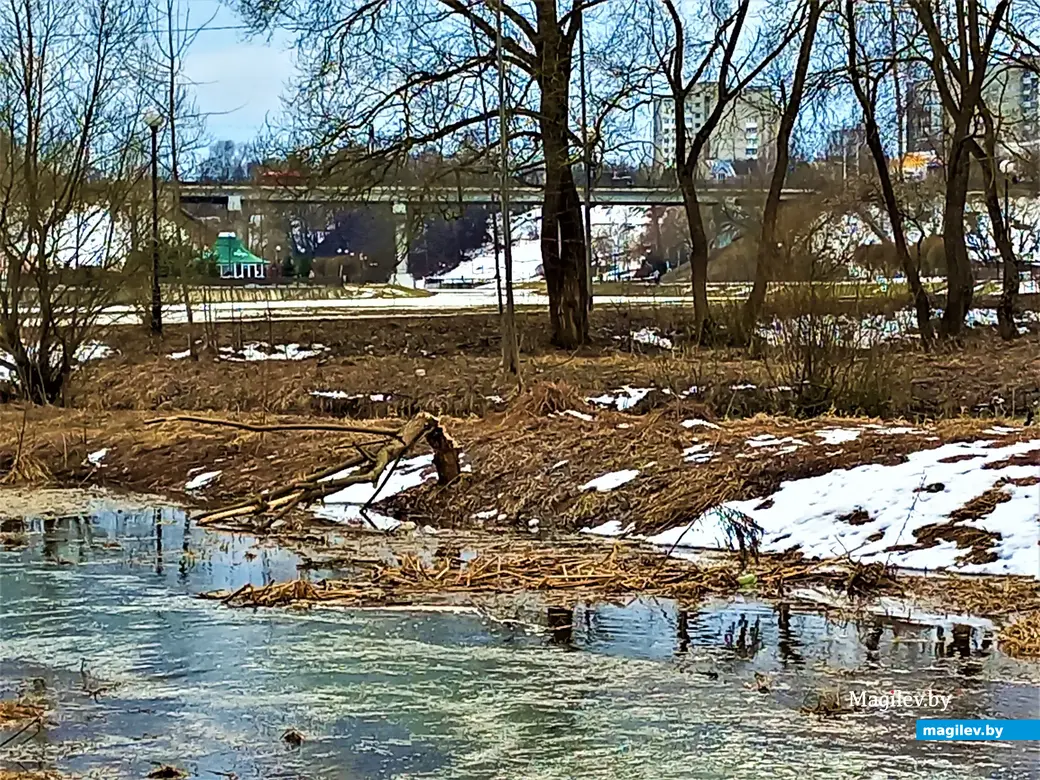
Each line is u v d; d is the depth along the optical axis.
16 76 21.41
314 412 20.05
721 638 9.19
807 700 7.73
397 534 13.46
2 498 15.98
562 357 25.72
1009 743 6.97
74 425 19.56
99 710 7.62
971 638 9.10
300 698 7.82
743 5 28.95
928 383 19.67
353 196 26.86
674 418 16.39
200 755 6.86
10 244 21.55
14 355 21.98
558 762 6.73
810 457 13.47
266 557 12.26
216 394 21.45
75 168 21.84
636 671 8.38
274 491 13.46
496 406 19.47
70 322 22.77
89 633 9.40
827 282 16.77
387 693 7.91
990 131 29.44
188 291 30.30
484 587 10.82
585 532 13.44
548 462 14.89
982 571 10.83
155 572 11.58
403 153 26.22
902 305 23.17
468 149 26.34
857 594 10.38
